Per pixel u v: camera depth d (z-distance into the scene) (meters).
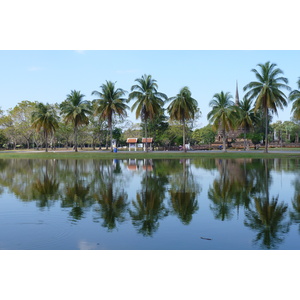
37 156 47.03
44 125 58.66
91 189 15.05
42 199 12.55
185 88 47.97
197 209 10.69
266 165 28.83
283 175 20.38
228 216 9.71
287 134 109.94
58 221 9.19
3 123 85.75
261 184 16.39
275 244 7.24
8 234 8.05
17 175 21.39
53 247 7.16
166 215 9.87
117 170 24.84
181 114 49.25
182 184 16.56
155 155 45.59
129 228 8.47
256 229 8.35
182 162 34.28
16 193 14.00
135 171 23.86
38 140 87.81
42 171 24.33
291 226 8.61
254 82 44.47
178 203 11.69
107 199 12.49
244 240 7.50
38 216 9.79
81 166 29.42
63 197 12.96
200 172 22.66
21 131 81.75
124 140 99.38
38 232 8.20
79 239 7.65
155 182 17.38
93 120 77.69
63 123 81.75
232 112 53.88
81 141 88.94
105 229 8.40
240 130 91.06
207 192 14.02
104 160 39.25
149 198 12.68
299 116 46.53
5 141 94.62
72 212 10.30
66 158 44.78
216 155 44.25
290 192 13.88
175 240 7.54
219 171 23.33
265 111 46.12
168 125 83.62
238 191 14.23
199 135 93.81
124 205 11.35
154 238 7.68
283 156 42.22
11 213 10.18
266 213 10.08
